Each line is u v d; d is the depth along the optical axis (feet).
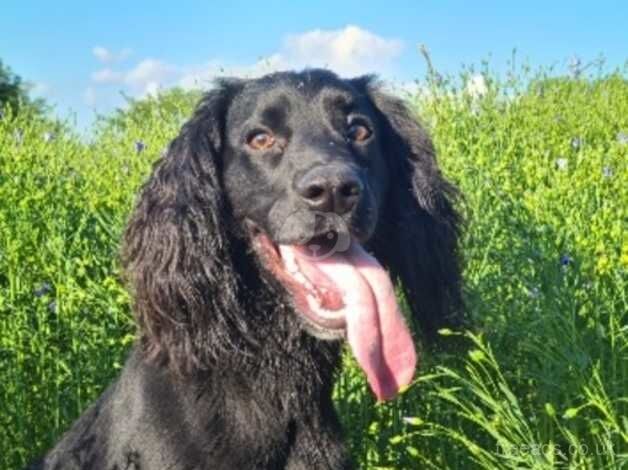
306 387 1.83
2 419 2.30
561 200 2.88
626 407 2.04
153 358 1.78
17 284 2.51
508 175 3.23
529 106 4.57
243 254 1.85
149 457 1.72
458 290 2.12
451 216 2.09
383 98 2.03
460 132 3.94
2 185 3.14
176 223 1.82
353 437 2.26
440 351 2.12
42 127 4.41
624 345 2.10
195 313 1.80
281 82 1.86
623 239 2.52
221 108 1.89
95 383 2.35
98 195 3.22
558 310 2.14
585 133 4.30
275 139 1.82
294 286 1.76
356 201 1.68
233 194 1.84
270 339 1.81
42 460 1.90
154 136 4.06
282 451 1.81
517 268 2.35
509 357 2.22
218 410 1.74
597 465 1.99
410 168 2.02
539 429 2.06
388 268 2.03
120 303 2.41
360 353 1.69
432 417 2.23
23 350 2.37
